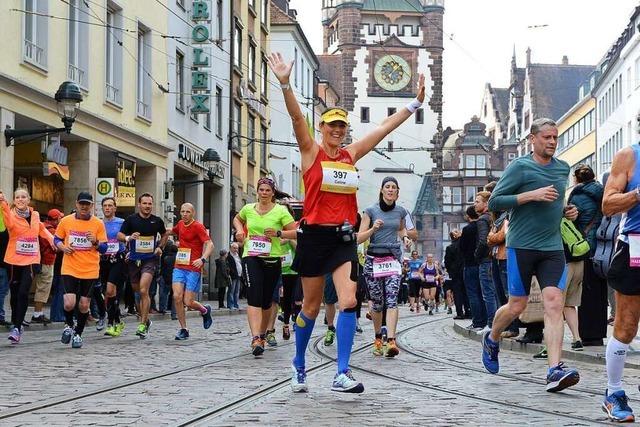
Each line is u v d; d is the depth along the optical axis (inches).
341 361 323.6
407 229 497.7
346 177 312.7
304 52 2583.7
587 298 503.5
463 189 4677.7
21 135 806.5
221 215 1617.9
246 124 1833.2
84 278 541.3
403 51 3688.5
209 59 1400.1
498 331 376.2
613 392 277.7
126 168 1121.4
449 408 299.4
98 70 1037.8
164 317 925.8
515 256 351.9
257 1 1916.8
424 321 946.7
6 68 818.8
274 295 553.6
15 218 555.5
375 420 274.1
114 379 381.7
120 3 1102.4
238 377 390.0
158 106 1244.5
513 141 4591.5
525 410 296.5
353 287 316.5
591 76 3105.3
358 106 3686.0
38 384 364.5
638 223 272.2
